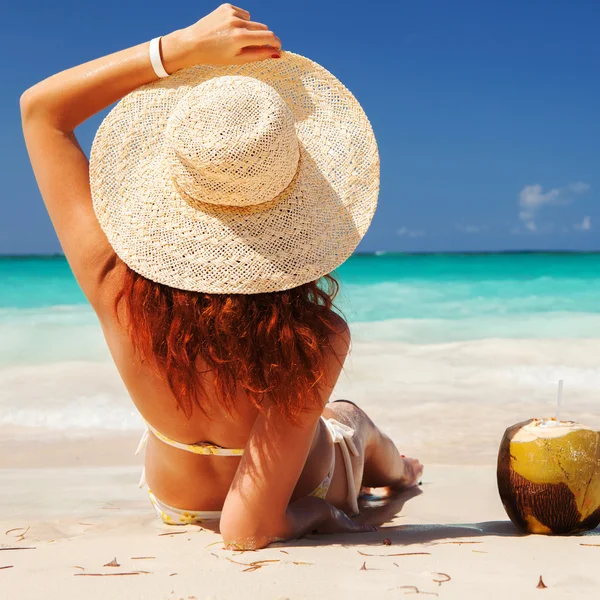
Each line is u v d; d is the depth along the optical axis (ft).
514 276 77.30
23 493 11.35
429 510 10.75
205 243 7.13
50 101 7.79
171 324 7.12
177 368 7.22
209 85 7.25
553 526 8.23
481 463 13.33
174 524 9.30
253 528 7.64
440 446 14.47
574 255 157.38
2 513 10.25
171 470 8.69
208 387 7.52
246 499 7.63
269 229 7.22
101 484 11.96
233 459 8.33
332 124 8.30
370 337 30.83
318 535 8.44
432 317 39.29
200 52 7.96
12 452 14.06
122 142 7.77
